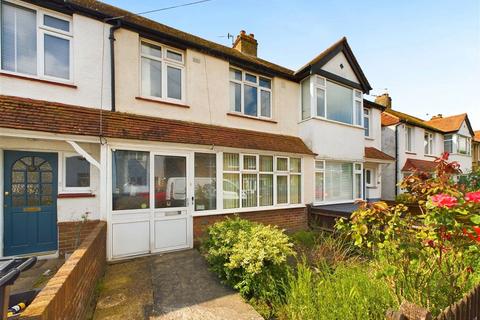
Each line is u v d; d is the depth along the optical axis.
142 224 5.90
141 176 6.02
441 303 2.98
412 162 14.21
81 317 3.15
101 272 4.70
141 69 6.70
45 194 5.68
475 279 3.21
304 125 9.70
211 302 3.84
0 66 5.01
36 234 5.56
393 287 3.20
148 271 4.95
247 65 8.49
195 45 7.29
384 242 3.16
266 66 8.85
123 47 6.29
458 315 2.21
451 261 3.13
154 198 6.11
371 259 4.70
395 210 3.22
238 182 7.72
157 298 3.93
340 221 3.70
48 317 1.95
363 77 11.01
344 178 10.55
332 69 10.06
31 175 5.58
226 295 4.07
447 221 2.61
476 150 24.25
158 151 6.23
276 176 8.59
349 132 10.52
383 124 14.58
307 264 5.03
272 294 3.90
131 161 5.91
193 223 6.66
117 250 5.54
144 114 6.51
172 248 6.27
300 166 9.24
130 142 5.78
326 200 9.86
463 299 2.31
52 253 5.54
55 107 5.26
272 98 9.38
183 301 3.86
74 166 5.94
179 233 6.41
